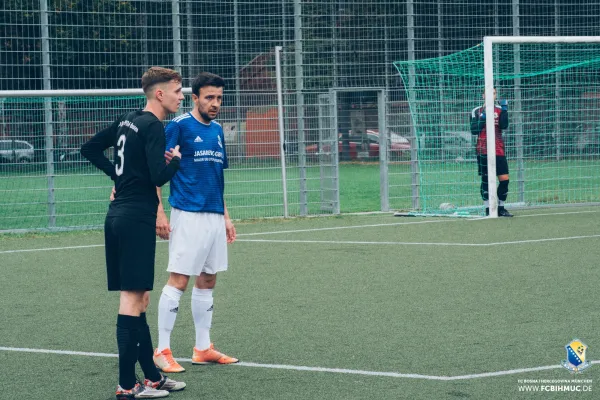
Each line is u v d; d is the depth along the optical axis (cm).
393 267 3428
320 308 2698
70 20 5009
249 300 2853
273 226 4941
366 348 2192
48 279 3344
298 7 5406
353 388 1850
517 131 5691
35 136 4934
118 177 1881
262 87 5375
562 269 3291
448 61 5594
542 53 5972
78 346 2295
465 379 1895
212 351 2114
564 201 5828
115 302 2880
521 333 2308
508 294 2847
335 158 5512
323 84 5497
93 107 5125
